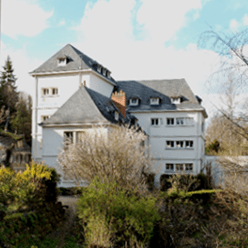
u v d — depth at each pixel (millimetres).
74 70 32438
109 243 10039
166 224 11922
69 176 16750
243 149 8008
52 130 22750
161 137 34625
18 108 53625
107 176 14812
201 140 35031
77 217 12852
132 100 36406
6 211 10336
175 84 37250
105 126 20984
